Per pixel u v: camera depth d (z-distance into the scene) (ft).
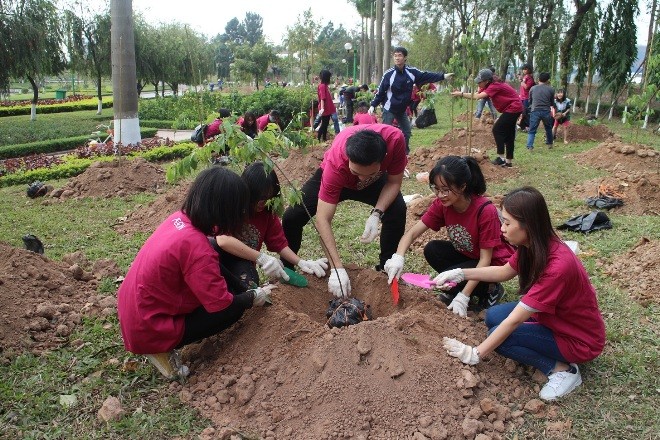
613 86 63.46
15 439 9.43
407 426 9.48
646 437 9.52
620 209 23.41
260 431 9.55
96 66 89.40
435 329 11.63
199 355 11.80
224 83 156.76
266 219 13.30
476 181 12.69
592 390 10.82
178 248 10.27
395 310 13.28
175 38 98.17
